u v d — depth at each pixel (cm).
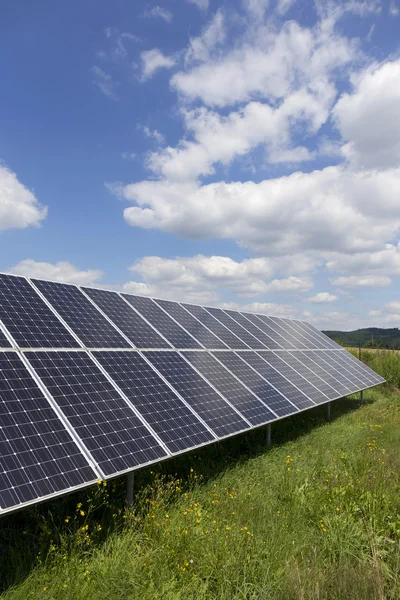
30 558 283
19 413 322
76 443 330
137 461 352
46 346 418
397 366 1514
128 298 675
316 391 788
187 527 323
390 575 288
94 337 491
